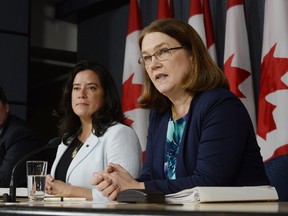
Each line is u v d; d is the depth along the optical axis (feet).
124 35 17.87
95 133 9.62
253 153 6.56
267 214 3.14
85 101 9.80
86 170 9.33
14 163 12.69
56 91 20.17
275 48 11.34
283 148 10.82
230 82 12.10
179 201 5.30
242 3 12.57
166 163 7.20
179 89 7.11
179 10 15.70
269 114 11.19
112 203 5.19
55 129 20.04
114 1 18.31
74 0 19.08
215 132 6.34
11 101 17.46
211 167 6.15
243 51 12.30
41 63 19.84
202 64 6.98
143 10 16.99
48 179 8.41
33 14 19.27
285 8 11.43
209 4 13.80
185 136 6.79
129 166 9.18
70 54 20.16
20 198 7.80
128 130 9.58
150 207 4.06
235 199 5.35
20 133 13.10
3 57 17.47
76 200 6.72
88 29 19.58
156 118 7.74
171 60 7.01
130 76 14.85
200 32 13.19
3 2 17.66
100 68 10.15
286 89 11.02
